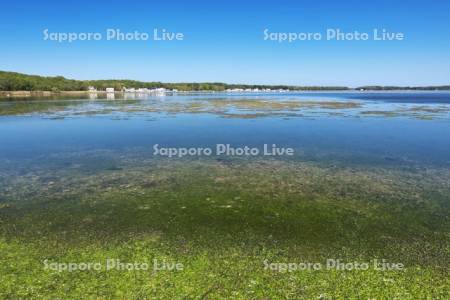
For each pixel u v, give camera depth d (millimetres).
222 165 19812
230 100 95250
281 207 13305
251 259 9625
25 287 8352
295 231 11328
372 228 11539
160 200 14070
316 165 19797
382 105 73562
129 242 10586
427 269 9164
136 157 22109
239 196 14516
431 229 11469
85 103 79625
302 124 38719
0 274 8867
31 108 63562
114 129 35188
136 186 15922
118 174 17969
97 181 16750
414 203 13727
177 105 71500
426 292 8227
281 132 32594
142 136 30625
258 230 11398
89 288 8328
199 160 21156
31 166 19859
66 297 8008
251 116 47406
